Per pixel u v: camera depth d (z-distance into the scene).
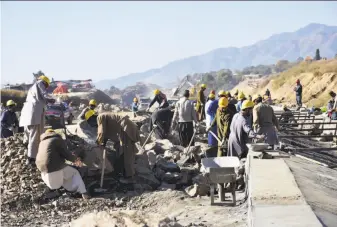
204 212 9.38
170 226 6.68
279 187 7.17
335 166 12.05
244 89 93.81
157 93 18.45
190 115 16.34
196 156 14.05
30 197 11.38
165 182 12.58
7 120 16.62
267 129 12.74
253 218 5.70
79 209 10.98
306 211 5.88
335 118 22.92
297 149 12.55
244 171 10.83
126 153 12.27
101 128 12.20
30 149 12.47
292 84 59.44
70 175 11.54
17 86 58.62
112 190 12.02
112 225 6.65
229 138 11.55
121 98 138.25
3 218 10.38
